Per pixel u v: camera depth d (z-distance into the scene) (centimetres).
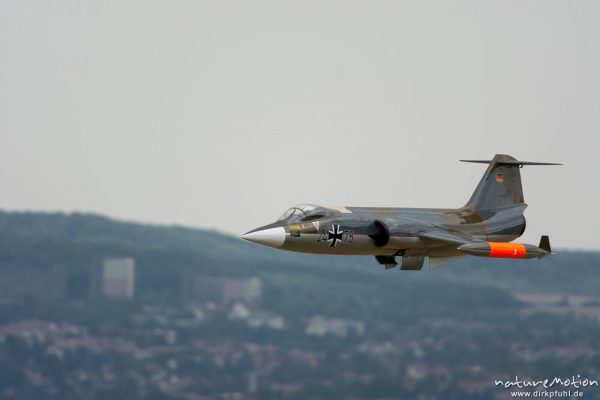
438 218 11300
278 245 10375
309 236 10406
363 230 10581
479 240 11006
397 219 10638
